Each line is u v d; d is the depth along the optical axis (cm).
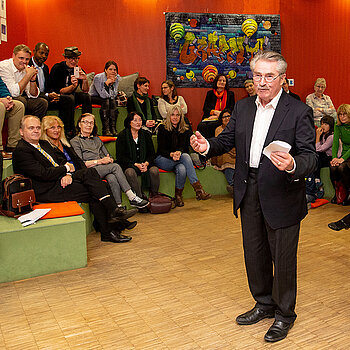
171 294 275
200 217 473
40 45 529
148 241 389
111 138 547
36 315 249
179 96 637
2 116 389
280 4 734
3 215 330
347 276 298
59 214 330
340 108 520
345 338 216
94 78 577
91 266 329
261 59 198
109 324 236
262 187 208
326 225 430
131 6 668
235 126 222
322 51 762
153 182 507
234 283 290
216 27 703
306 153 194
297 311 247
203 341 216
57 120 410
